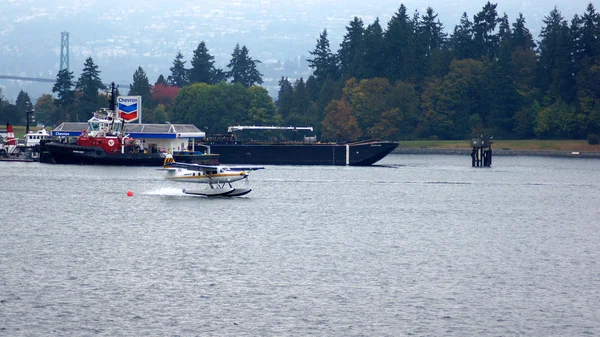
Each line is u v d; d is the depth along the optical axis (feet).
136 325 295.48
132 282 350.64
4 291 332.60
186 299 326.44
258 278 360.89
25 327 291.17
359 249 434.30
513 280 367.25
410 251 432.25
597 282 365.81
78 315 304.71
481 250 441.68
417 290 346.33
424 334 291.99
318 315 309.83
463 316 311.88
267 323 299.99
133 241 446.19
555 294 343.87
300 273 372.38
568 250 447.42
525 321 307.58
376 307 320.91
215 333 289.12
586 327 301.84
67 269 372.38
